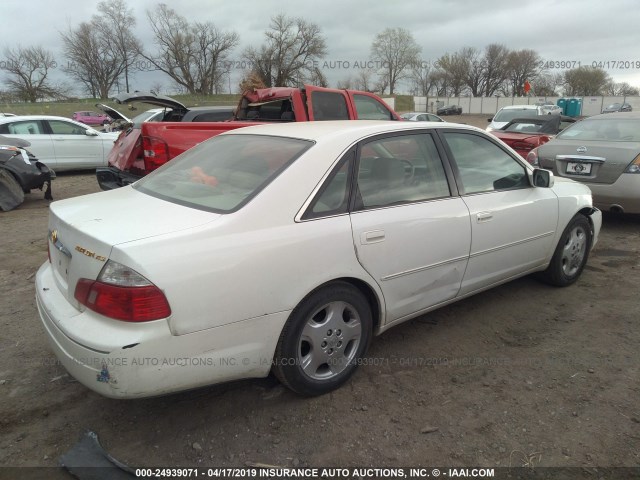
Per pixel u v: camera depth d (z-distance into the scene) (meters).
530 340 3.55
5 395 2.93
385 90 65.12
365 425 2.66
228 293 2.36
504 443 2.51
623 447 2.46
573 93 74.81
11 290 4.54
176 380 2.31
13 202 8.16
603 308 4.05
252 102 8.41
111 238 2.27
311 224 2.65
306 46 55.31
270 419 2.71
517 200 3.78
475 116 59.28
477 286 3.65
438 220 3.20
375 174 3.03
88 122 36.44
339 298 2.81
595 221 4.63
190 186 2.94
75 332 2.27
